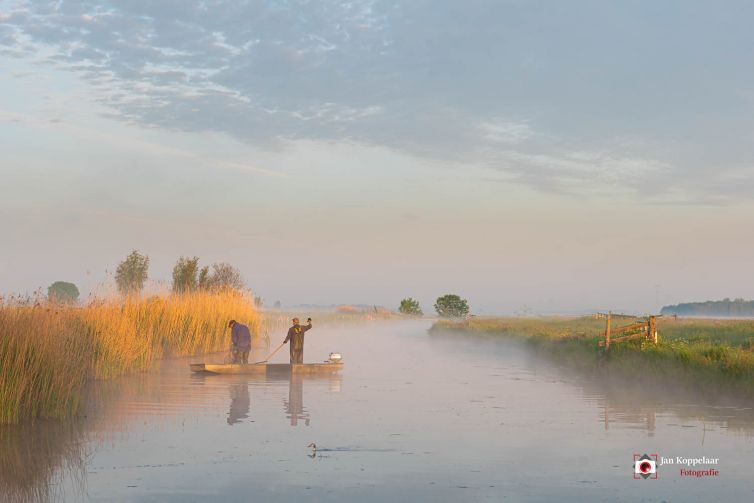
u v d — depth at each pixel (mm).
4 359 13266
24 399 13586
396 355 31500
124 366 21469
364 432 12812
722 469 10203
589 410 15477
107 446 11430
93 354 19875
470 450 11375
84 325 20297
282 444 11719
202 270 50031
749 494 9016
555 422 13984
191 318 29250
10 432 12422
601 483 9461
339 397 17406
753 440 12234
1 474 9688
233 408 15422
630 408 15781
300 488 9117
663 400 17125
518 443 11977
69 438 12000
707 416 14727
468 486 9273
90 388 18328
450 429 13156
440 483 9398
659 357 21656
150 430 12789
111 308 22750
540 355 30297
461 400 17016
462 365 26531
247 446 11531
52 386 13891
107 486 9133
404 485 9297
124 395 17219
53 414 13852
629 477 9773
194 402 16203
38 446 11375
